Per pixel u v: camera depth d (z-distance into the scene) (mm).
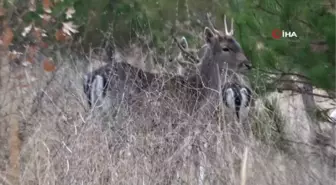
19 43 23781
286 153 22469
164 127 20328
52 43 26016
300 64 21500
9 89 22094
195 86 24797
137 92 23328
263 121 22875
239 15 22672
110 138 20016
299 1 21297
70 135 19781
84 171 18875
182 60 26859
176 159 19672
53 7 25469
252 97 23312
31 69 24047
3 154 20422
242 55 24625
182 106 21984
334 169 22750
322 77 20844
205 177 19875
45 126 20922
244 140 21031
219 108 22125
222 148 20234
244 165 18594
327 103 25281
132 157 19453
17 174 19578
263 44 22406
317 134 23312
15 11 23469
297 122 23422
